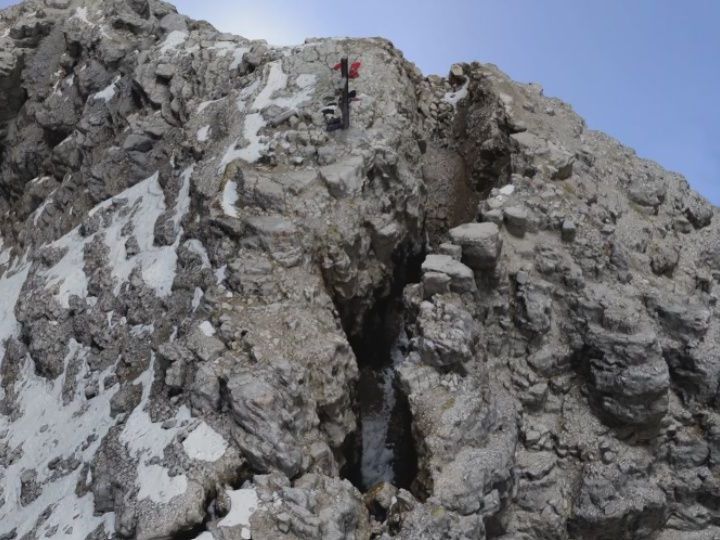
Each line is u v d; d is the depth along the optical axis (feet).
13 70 123.75
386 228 83.82
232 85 100.53
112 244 95.09
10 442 84.48
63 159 114.62
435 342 75.20
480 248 79.97
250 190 82.79
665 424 81.25
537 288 81.87
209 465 65.87
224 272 79.71
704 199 103.71
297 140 87.51
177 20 116.16
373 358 88.74
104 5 124.57
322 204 82.17
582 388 81.51
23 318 94.32
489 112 98.73
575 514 76.64
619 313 79.46
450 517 67.41
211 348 72.79
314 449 69.67
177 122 103.45
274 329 74.49
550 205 86.58
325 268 80.43
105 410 79.36
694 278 93.09
